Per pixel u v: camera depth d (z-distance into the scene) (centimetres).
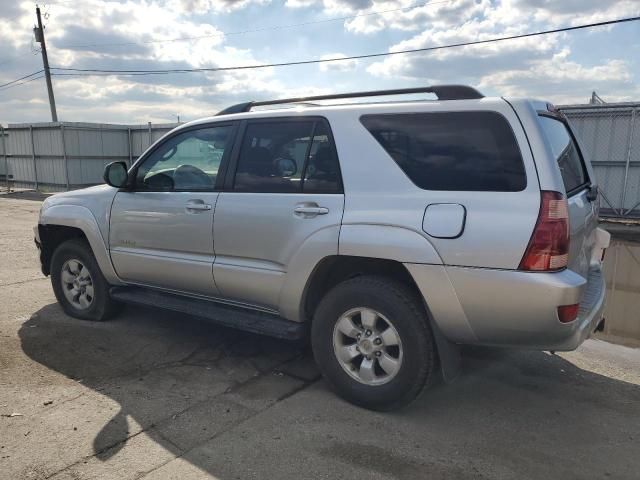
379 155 341
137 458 297
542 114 329
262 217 377
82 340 474
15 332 491
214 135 421
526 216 291
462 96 331
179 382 394
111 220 474
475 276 302
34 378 396
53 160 2277
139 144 2392
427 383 334
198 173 425
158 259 441
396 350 344
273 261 377
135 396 371
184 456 299
